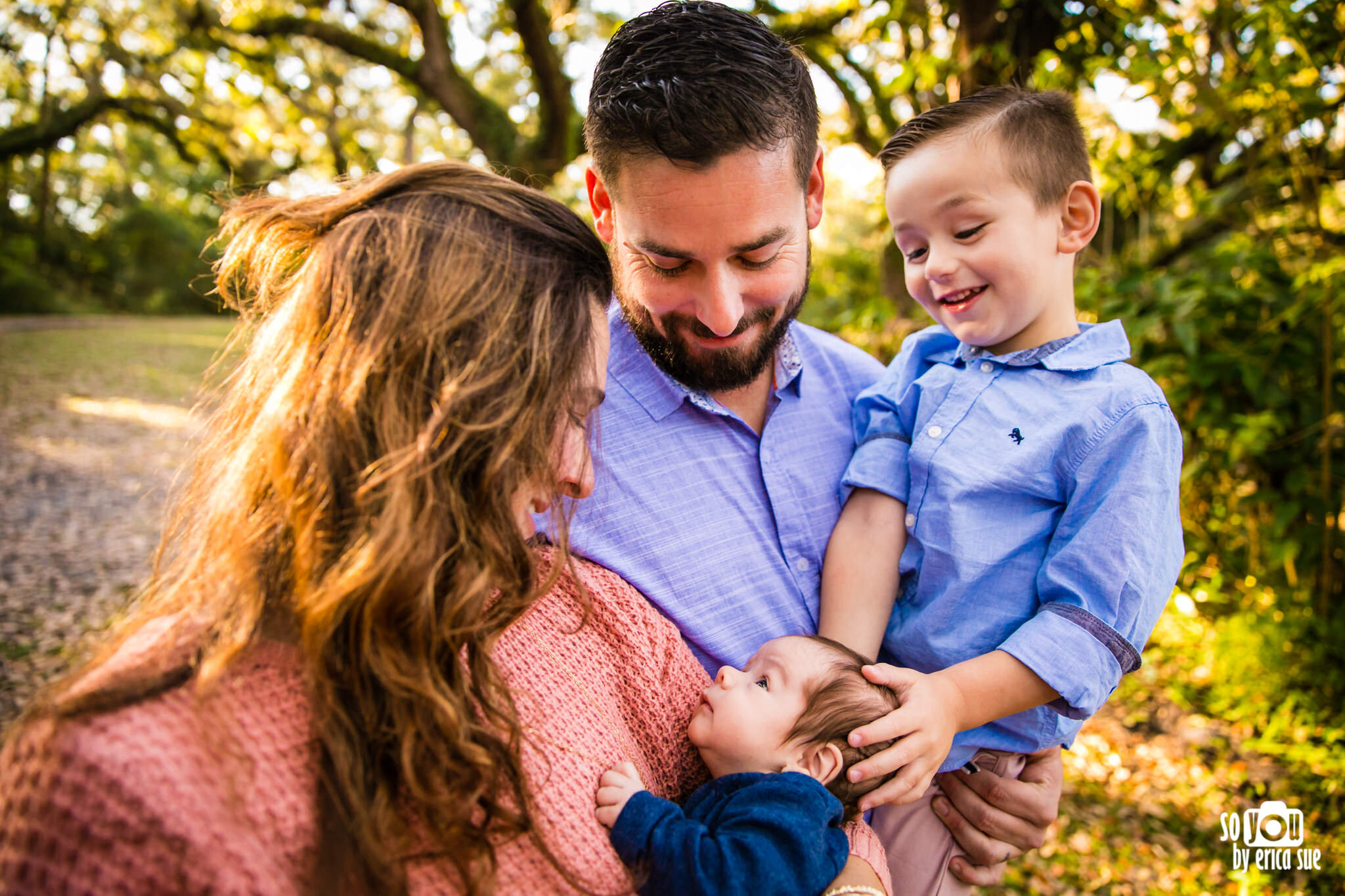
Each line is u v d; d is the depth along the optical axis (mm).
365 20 8359
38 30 11250
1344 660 3324
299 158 10320
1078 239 1407
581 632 1174
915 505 1433
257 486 854
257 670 811
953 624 1367
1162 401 1318
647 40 1120
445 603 843
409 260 853
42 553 5887
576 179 9133
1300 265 3271
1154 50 2969
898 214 1436
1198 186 4062
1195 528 3609
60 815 691
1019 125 1343
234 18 7996
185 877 702
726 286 1209
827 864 1076
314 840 787
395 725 813
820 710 1232
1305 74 2848
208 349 17984
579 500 1203
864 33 4406
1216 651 3639
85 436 9172
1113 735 3680
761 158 1125
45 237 25094
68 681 755
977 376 1454
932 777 1286
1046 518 1349
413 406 838
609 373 1427
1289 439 3178
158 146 26672
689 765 1279
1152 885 2906
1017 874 2969
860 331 4203
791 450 1494
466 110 7543
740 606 1390
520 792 891
